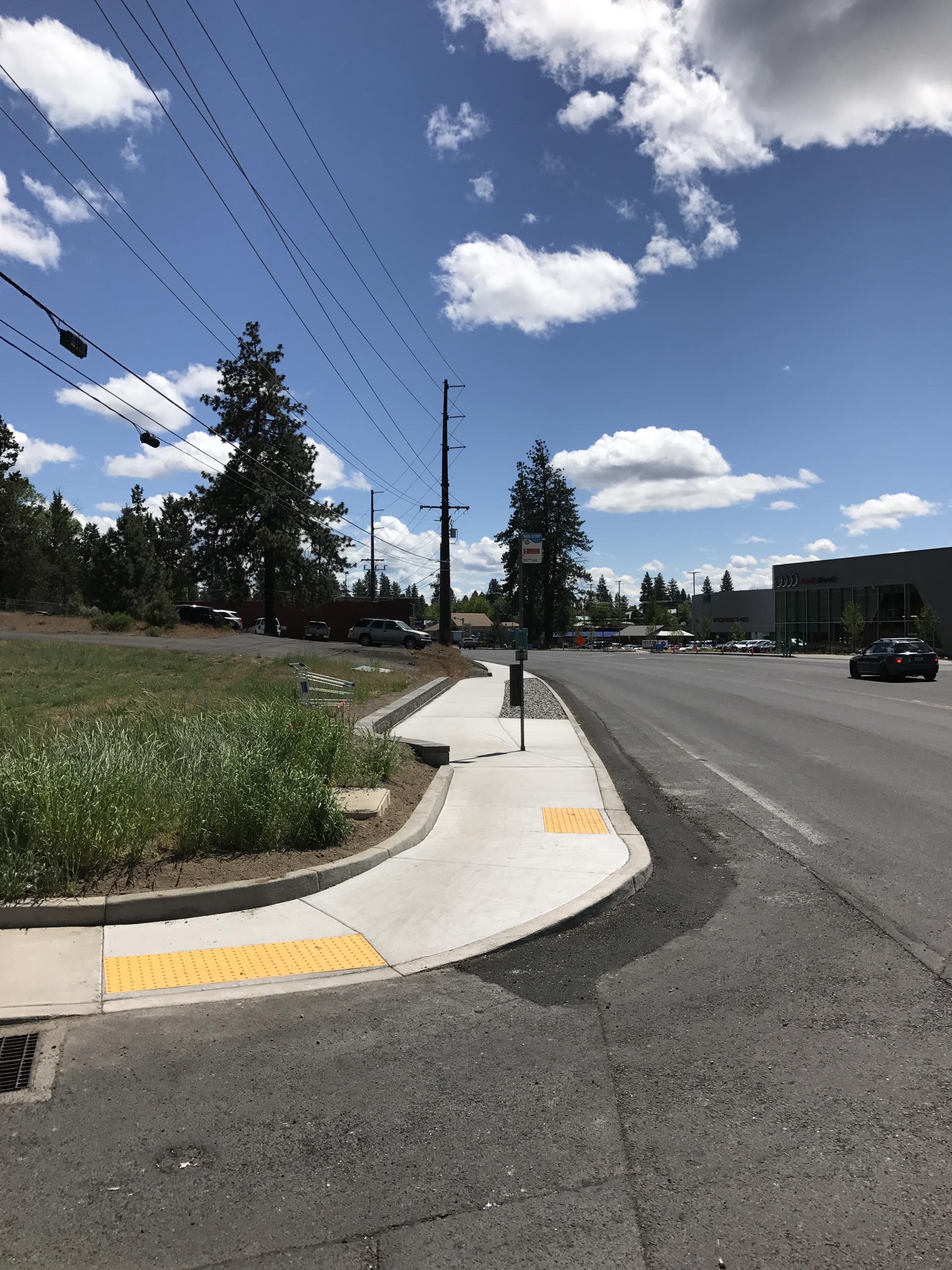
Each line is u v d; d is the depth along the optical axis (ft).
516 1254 8.49
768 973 15.78
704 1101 11.35
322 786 23.79
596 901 19.48
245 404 181.37
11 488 236.43
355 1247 8.61
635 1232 8.80
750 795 31.99
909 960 16.30
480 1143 10.40
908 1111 11.06
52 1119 10.91
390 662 104.22
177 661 93.91
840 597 218.18
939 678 97.50
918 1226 8.84
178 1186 9.57
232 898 18.83
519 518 301.22
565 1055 12.68
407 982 15.47
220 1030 13.48
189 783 24.08
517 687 41.50
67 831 19.35
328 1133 10.63
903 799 30.91
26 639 127.75
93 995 14.62
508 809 29.12
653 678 100.01
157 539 238.89
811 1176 9.71
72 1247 8.59
